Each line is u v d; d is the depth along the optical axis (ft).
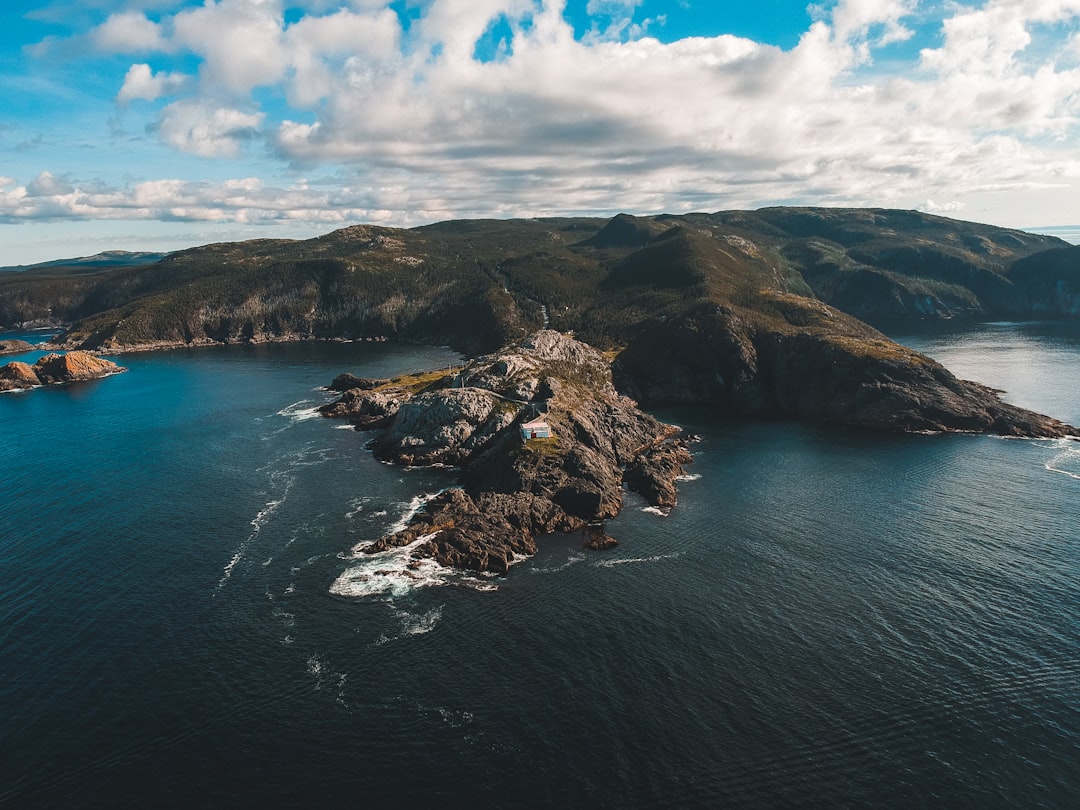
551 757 216.54
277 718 236.22
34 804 202.08
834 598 308.81
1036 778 206.49
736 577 330.75
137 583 330.13
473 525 376.89
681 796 201.16
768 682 249.55
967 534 375.25
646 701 240.53
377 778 210.18
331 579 332.80
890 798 199.93
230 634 286.05
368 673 259.39
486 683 252.21
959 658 262.47
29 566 349.00
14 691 250.78
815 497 441.27
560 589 321.73
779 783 205.26
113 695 248.52
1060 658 261.65
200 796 204.54
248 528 396.57
